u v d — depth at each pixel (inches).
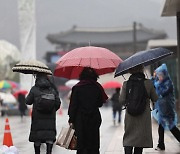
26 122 2388.0
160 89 963.3
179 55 1488.7
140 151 753.6
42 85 825.5
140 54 730.2
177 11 1454.2
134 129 729.0
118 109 2135.8
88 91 738.2
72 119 735.7
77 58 754.8
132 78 741.3
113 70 840.9
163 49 747.4
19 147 1199.6
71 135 738.8
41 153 1034.7
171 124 967.0
